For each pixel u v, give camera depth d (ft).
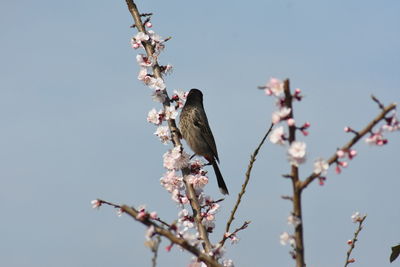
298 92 20.74
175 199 36.70
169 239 21.12
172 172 38.99
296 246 19.75
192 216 36.47
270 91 20.77
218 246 28.35
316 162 19.70
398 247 29.86
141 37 42.32
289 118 20.45
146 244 20.93
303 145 19.92
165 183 38.99
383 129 19.49
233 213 32.81
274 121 20.53
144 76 41.93
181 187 38.83
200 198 38.06
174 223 22.21
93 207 27.89
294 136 20.26
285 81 20.66
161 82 41.73
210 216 35.81
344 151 19.58
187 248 21.18
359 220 31.30
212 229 36.47
